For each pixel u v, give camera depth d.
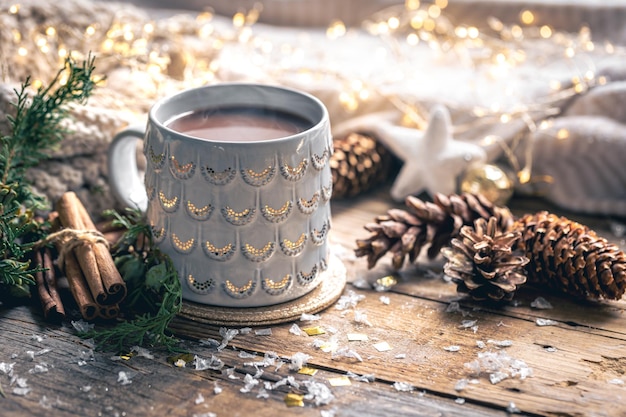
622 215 0.69
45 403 0.50
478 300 0.59
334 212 0.70
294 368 0.53
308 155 0.54
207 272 0.56
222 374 0.52
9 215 0.57
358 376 0.52
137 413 0.50
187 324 0.56
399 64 0.79
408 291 0.60
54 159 0.64
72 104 0.64
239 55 0.79
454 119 0.74
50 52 0.70
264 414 0.50
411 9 0.85
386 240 0.61
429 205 0.62
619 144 0.69
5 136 0.61
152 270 0.56
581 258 0.57
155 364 0.53
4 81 0.65
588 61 0.78
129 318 0.57
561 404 0.51
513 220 0.63
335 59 0.81
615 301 0.59
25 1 0.70
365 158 0.72
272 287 0.56
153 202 0.56
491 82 0.77
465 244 0.59
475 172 0.69
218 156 0.53
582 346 0.55
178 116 0.58
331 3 0.90
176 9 0.93
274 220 0.54
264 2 0.91
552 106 0.75
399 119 0.75
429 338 0.56
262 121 0.59
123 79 0.71
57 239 0.58
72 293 0.56
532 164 0.72
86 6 0.74
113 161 0.60
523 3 0.85
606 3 0.84
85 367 0.53
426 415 0.50
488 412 0.50
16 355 0.53
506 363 0.53
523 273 0.59
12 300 0.58
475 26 0.87
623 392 0.51
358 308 0.58
